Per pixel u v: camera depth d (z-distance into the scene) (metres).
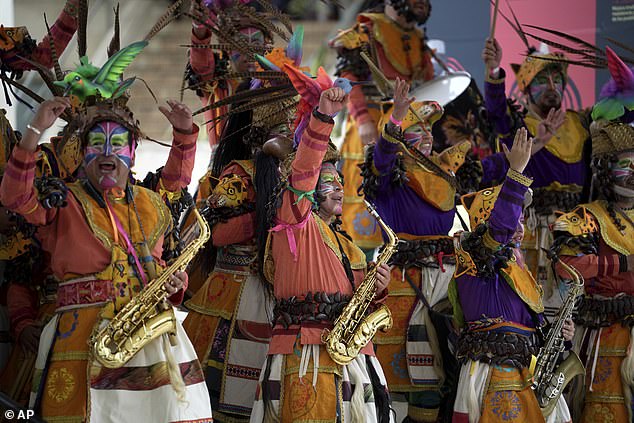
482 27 16.53
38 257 9.48
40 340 8.62
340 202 9.80
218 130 12.84
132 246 8.70
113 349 8.34
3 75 9.75
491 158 12.75
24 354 9.38
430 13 16.05
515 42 16.44
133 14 20.64
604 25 16.16
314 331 9.27
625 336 11.32
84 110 8.70
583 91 16.17
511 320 10.31
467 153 12.51
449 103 14.83
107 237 8.60
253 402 10.45
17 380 9.37
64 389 8.38
